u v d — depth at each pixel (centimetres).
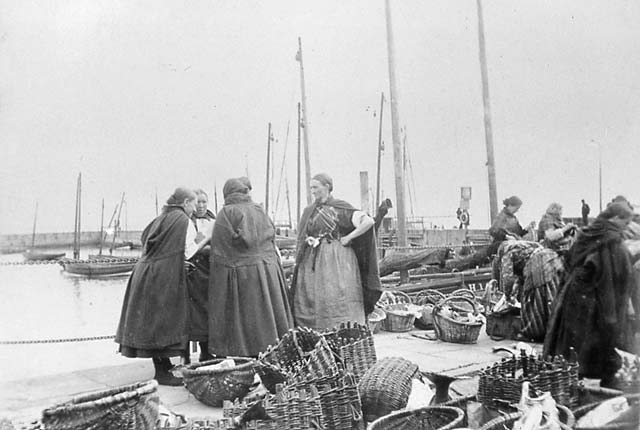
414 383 349
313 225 525
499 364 330
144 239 445
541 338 563
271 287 447
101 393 273
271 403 274
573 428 260
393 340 591
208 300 440
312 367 308
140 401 259
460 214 1387
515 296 609
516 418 268
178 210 444
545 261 557
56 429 238
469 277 1053
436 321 586
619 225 367
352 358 367
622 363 343
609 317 352
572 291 376
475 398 322
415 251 984
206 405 369
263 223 458
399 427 286
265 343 432
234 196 461
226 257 438
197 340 442
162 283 424
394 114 1133
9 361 446
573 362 331
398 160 1129
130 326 425
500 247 661
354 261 524
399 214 1127
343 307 511
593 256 364
